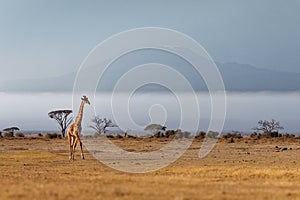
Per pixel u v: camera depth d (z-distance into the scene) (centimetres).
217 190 2700
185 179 3244
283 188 2850
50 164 4797
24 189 2623
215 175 3566
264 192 2636
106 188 2662
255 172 3700
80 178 3322
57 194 2441
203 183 3044
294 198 2452
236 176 3497
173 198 2386
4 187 2730
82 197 2372
